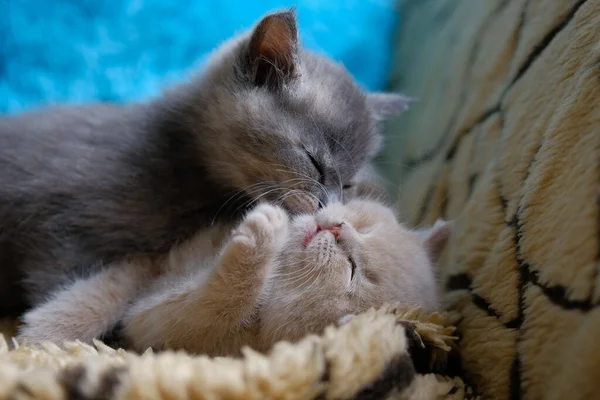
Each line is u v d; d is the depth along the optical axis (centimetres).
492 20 42
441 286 37
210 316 33
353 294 34
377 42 55
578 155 31
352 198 40
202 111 40
